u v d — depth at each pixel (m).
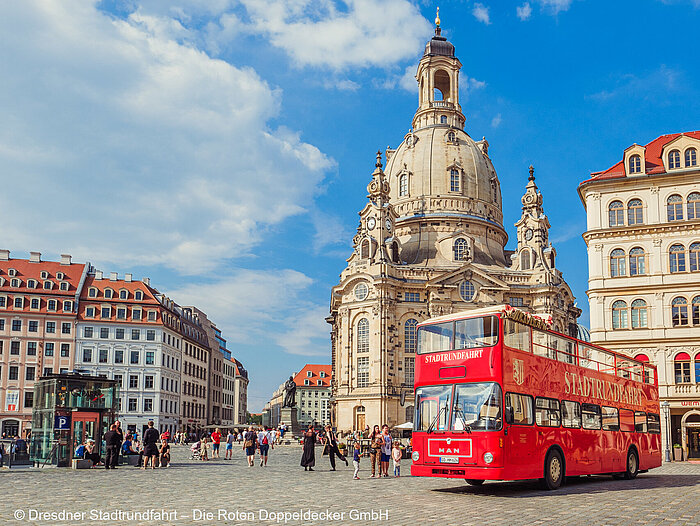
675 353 67.56
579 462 36.94
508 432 31.72
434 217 127.56
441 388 33.88
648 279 69.44
